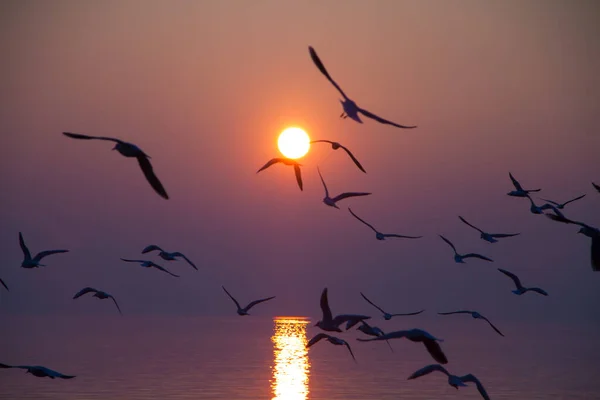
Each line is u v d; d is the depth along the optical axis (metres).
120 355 95.62
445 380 65.12
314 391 57.06
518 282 35.69
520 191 32.22
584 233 16.38
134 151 14.03
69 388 57.44
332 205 27.83
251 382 62.78
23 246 29.31
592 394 57.12
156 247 31.38
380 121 14.44
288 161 26.05
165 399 52.38
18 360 86.62
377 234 32.53
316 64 14.32
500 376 69.81
